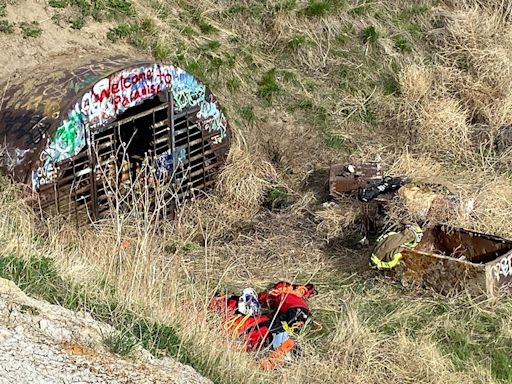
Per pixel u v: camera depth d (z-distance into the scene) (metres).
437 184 11.38
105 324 6.89
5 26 11.49
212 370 7.03
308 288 9.58
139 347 6.67
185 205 11.12
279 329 8.66
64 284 7.40
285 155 12.59
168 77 10.97
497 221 10.81
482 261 10.14
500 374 8.52
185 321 7.57
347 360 8.27
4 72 11.12
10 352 5.97
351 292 9.70
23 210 9.20
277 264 10.37
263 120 12.85
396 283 9.83
